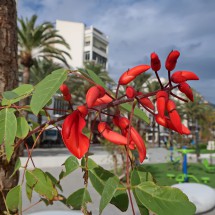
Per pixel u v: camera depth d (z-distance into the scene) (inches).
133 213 31.3
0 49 60.4
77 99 1167.0
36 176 42.0
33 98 34.3
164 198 29.6
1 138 38.9
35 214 89.7
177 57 34.1
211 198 233.5
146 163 673.6
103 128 36.6
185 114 2121.1
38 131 42.3
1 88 59.4
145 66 36.3
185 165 438.3
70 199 43.2
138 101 36.0
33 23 853.8
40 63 1163.9
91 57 2241.6
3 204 54.8
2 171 55.0
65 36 2138.3
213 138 2459.4
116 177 32.8
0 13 61.1
